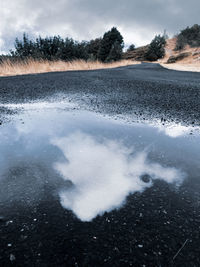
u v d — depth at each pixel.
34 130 1.87
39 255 0.64
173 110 2.71
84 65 11.43
